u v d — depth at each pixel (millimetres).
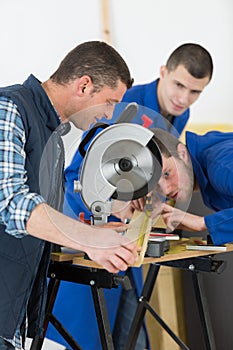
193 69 3117
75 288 3076
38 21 3855
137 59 4043
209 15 4070
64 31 3902
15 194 1742
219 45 4094
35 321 2045
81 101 2008
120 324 3148
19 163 1791
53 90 2020
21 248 1919
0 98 1843
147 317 3242
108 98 2010
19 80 3844
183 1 4055
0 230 1910
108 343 2109
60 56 3900
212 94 4086
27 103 1884
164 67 3268
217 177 2520
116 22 3998
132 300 3148
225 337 2947
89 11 3939
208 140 2738
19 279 1921
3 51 3811
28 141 1874
